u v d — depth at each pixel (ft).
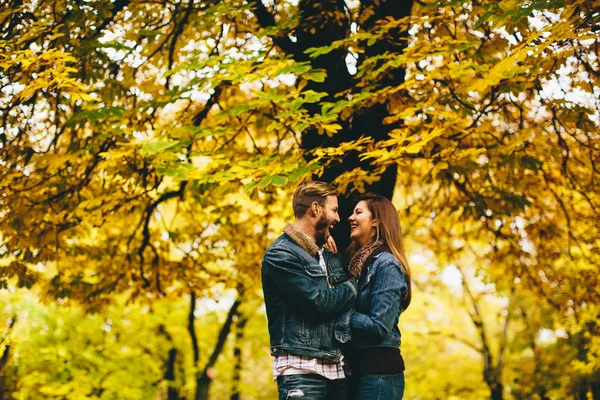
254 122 21.09
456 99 17.44
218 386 71.72
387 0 19.48
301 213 11.35
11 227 21.02
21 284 23.50
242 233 27.89
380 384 10.71
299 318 10.66
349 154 17.74
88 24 19.53
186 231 28.04
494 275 28.71
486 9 15.62
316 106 18.31
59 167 21.18
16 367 49.83
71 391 51.62
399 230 11.94
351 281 10.96
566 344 46.91
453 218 26.99
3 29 18.92
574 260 26.25
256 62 18.12
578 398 48.16
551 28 12.47
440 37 18.60
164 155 16.48
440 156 16.94
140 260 25.76
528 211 25.22
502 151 19.35
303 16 19.22
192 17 20.56
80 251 25.31
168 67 21.15
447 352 67.67
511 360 59.72
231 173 16.51
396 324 11.34
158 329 55.93
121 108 18.26
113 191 22.36
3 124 19.85
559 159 20.99
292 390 10.41
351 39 17.10
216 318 58.39
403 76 18.89
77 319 52.11
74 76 19.07
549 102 18.65
